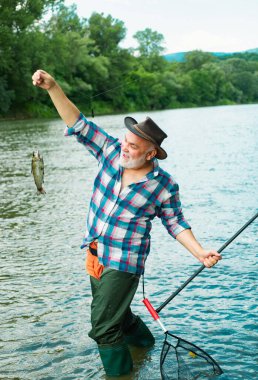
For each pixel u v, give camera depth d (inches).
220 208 368.2
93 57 3353.8
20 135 1232.2
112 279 151.6
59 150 832.9
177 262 255.0
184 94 4552.2
